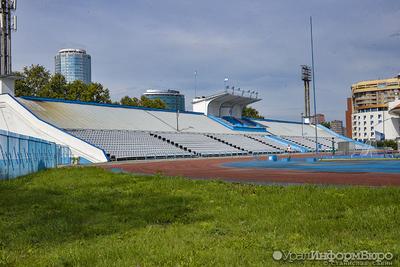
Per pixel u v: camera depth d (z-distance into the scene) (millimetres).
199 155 66250
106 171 27391
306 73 117625
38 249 7543
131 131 66250
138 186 17938
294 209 10812
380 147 96750
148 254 6723
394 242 6969
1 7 55812
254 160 53312
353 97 175000
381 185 17141
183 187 17094
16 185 19141
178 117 82438
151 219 10367
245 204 12148
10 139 23047
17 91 84562
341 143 68375
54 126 50438
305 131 112000
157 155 59156
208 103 92625
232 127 89125
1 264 6547
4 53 56312
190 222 9906
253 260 6172
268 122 109375
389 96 163625
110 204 12922
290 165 39125
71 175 24141
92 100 88875
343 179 21125
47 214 11188
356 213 9727
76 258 6625
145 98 107125
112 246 7363
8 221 10352
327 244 7008
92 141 55406
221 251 6660
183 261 6219
